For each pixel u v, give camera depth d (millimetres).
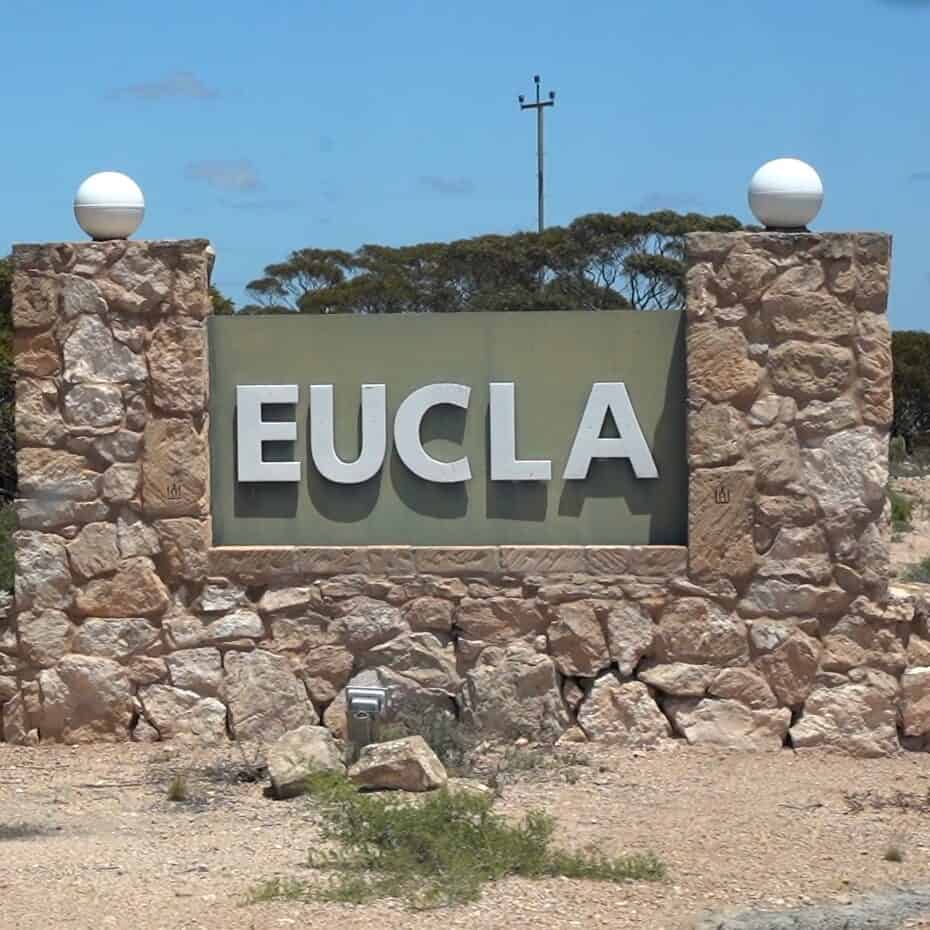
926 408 60000
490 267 56812
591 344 12312
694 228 55438
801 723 12031
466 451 12398
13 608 12547
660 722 12086
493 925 7730
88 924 7766
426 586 12227
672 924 7797
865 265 12016
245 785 11164
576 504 12344
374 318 12422
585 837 9547
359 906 8055
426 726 11633
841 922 7840
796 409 12047
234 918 7844
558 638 12133
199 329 12344
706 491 12055
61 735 12453
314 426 12422
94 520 12430
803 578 12039
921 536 28906
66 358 12406
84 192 12414
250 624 12328
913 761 11875
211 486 12555
